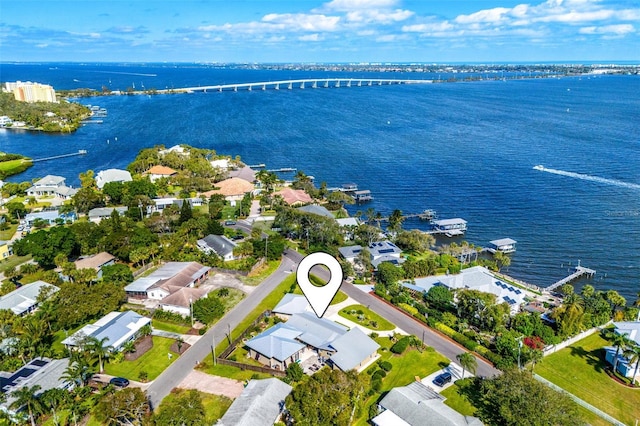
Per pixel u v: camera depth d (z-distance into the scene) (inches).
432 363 3526.1
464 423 2723.9
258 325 3954.2
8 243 5531.5
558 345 3789.4
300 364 3476.9
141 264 5118.1
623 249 6013.8
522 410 2701.8
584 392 3238.2
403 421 2797.7
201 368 3383.4
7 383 2952.8
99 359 3314.5
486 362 3548.2
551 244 6205.7
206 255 5221.5
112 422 2753.4
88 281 4461.1
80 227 5472.4
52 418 2842.0
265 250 5319.9
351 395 2785.4
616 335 3599.9
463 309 4185.5
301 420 2581.2
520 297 4525.1
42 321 3676.2
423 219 7199.8
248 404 2805.1
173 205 6456.7
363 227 5999.0
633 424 2938.0
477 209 7544.3
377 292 4584.2
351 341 3548.2
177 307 4106.8
